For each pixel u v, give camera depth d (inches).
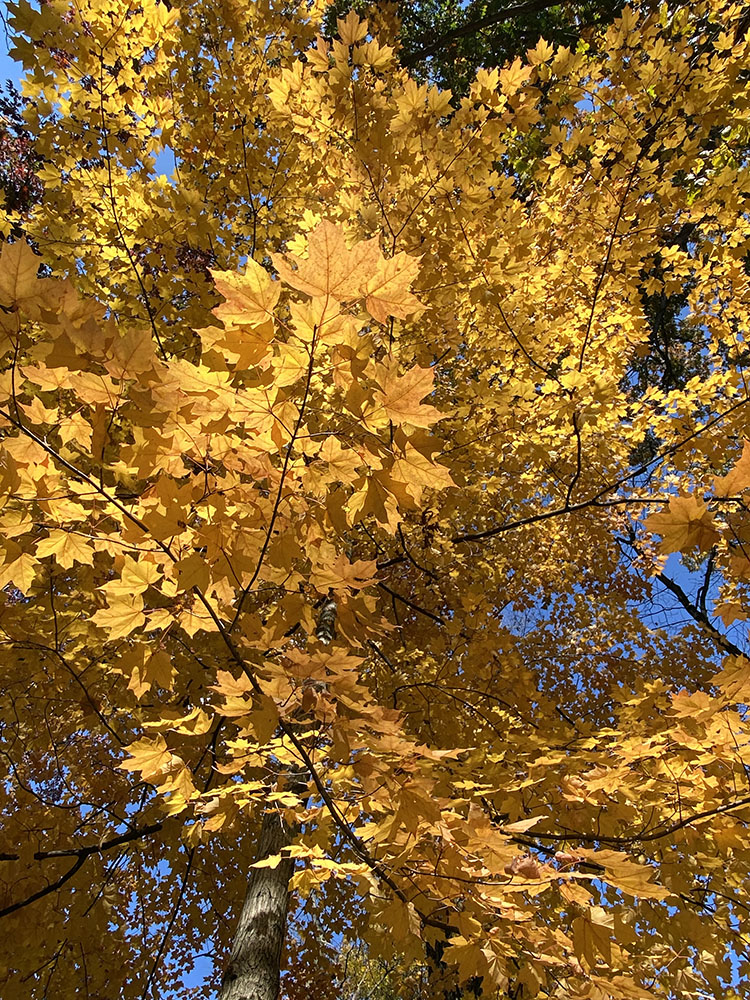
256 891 102.9
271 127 146.6
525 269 116.0
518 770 99.5
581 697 208.5
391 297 44.5
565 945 62.4
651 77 123.4
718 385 133.2
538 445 137.9
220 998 88.4
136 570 57.7
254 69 153.9
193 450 53.5
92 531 62.9
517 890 61.7
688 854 91.4
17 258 41.6
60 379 48.4
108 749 136.4
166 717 75.0
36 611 98.4
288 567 56.3
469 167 110.5
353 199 108.1
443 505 141.0
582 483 176.6
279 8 165.9
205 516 57.0
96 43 112.5
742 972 93.7
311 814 76.4
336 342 46.1
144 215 127.3
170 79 134.6
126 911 151.5
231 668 126.4
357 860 111.4
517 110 109.2
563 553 196.9
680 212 140.9
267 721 53.5
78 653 105.5
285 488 55.1
